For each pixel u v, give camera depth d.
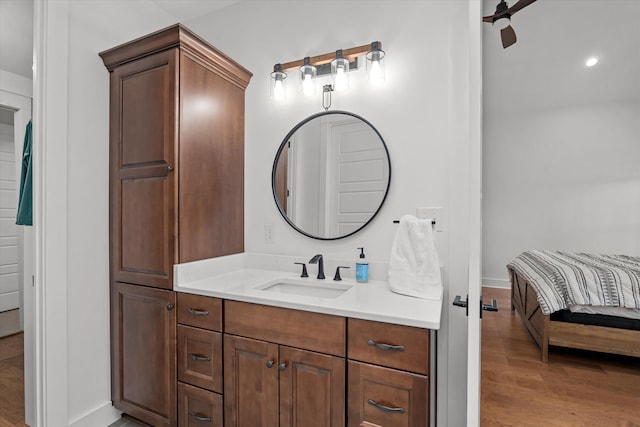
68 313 1.53
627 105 2.90
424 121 1.54
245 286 1.48
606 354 2.15
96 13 1.69
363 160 1.68
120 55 1.65
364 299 1.27
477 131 0.86
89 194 1.64
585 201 3.09
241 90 1.97
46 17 1.46
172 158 1.49
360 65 1.69
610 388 1.75
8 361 2.48
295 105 1.87
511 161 3.44
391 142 1.61
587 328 1.94
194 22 2.18
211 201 1.72
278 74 1.80
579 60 2.57
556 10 2.13
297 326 1.22
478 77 0.85
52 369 1.45
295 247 1.86
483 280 3.68
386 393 1.06
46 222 1.45
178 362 1.48
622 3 2.02
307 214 1.82
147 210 1.58
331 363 1.15
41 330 1.44
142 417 1.59
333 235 1.75
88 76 1.64
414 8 1.57
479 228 0.85
